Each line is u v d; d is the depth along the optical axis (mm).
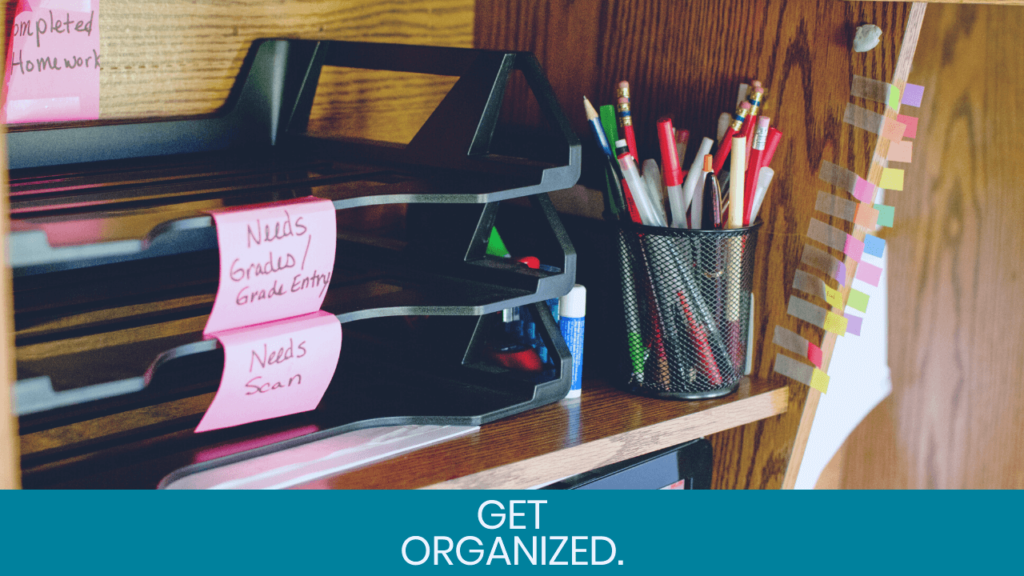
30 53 765
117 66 839
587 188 982
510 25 1115
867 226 830
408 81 1110
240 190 700
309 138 913
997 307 1225
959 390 1269
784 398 897
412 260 816
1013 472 1236
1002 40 1170
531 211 989
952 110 1224
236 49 925
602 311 969
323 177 760
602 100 1031
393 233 1131
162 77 874
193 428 662
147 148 839
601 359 951
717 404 830
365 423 693
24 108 769
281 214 593
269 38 937
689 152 953
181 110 895
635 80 1000
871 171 814
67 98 800
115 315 807
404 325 832
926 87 1235
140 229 552
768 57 883
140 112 864
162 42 867
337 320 644
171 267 792
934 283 1266
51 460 597
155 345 579
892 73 792
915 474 1304
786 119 877
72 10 792
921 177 1255
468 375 783
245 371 593
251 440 642
